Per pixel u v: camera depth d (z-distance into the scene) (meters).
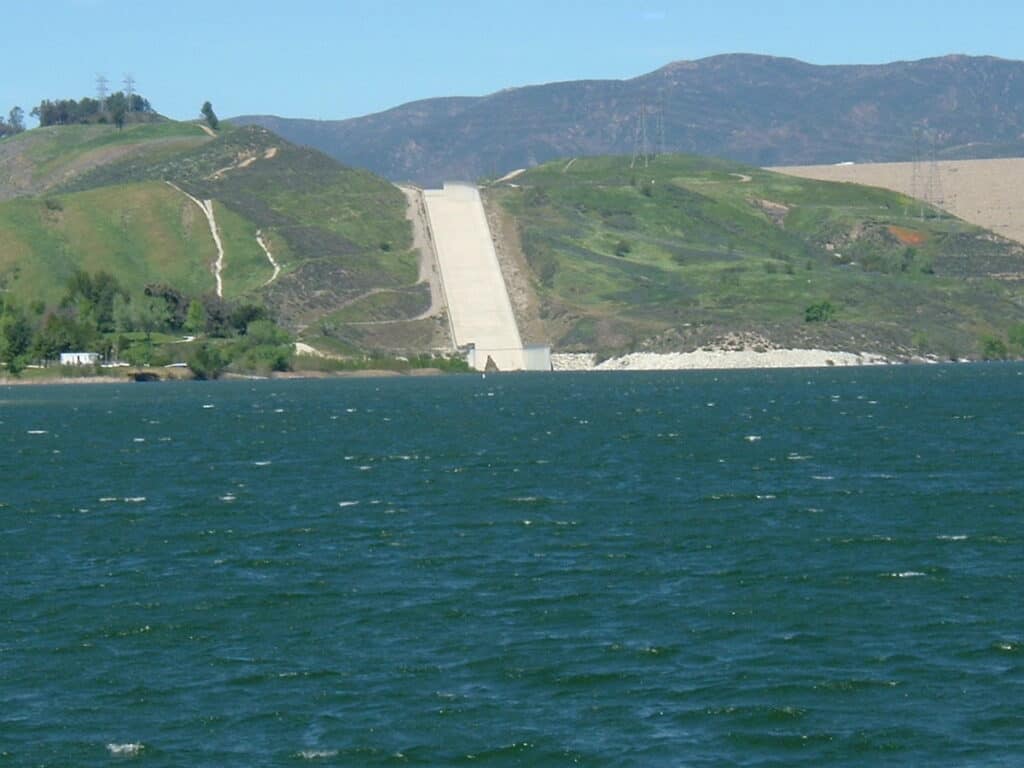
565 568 146.38
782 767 91.62
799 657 112.81
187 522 182.12
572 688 106.69
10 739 98.81
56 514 192.12
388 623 125.06
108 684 109.81
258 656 116.38
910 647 114.69
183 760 94.75
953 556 148.25
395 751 95.38
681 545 157.75
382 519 180.50
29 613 131.50
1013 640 115.62
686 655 114.00
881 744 94.88
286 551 159.38
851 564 145.25
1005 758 92.19
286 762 94.19
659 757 93.62
